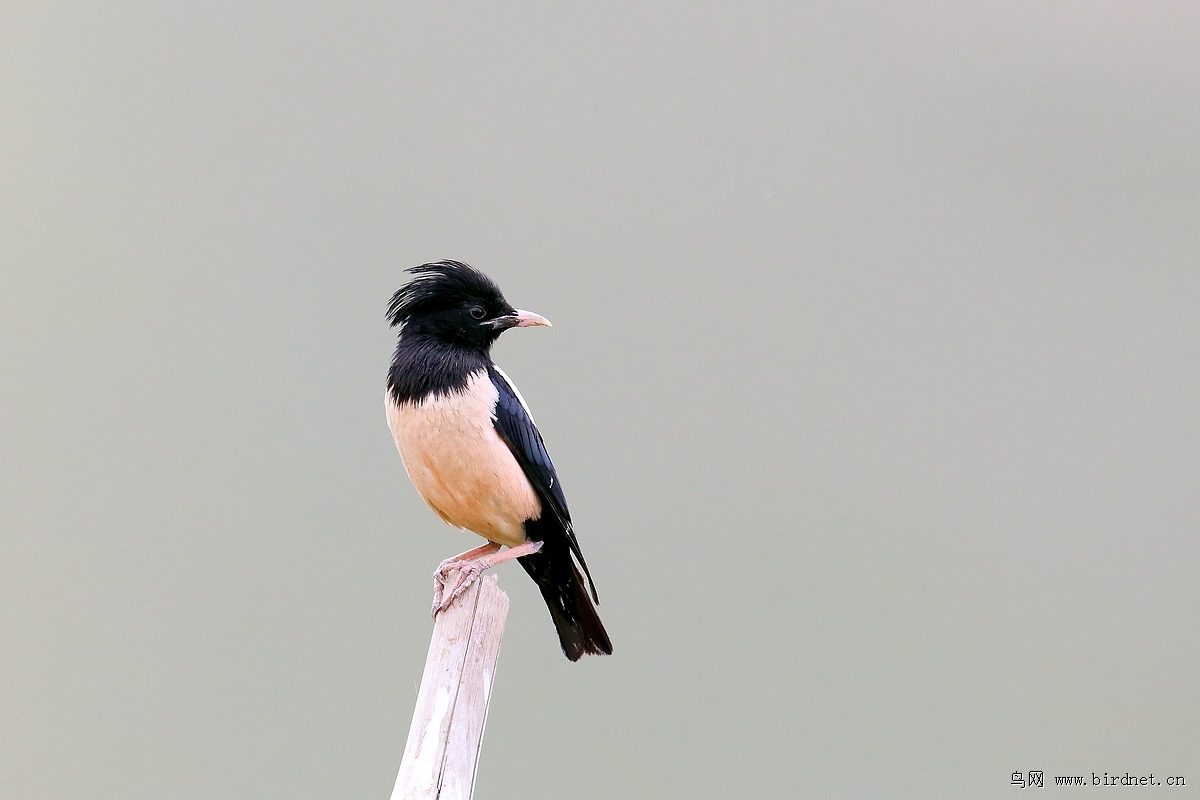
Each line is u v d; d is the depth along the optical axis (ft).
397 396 36.50
